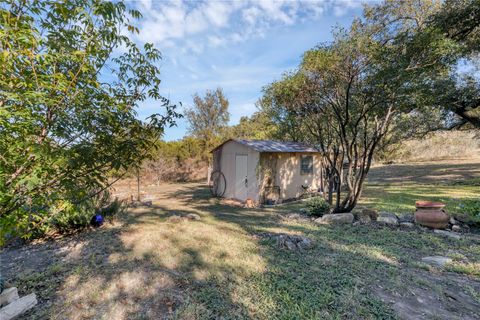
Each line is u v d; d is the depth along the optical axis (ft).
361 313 7.34
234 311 7.56
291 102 20.76
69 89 5.88
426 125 30.78
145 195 33.19
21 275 10.09
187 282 9.43
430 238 13.97
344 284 9.02
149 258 11.73
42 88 5.52
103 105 6.81
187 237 14.87
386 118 17.38
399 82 14.42
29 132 5.67
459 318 7.11
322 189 32.83
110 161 6.88
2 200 5.75
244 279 9.56
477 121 26.45
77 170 6.48
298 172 31.30
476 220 15.48
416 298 8.14
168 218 19.92
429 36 13.74
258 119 54.60
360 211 19.85
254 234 15.51
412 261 10.93
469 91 23.15
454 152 63.41
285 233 15.53
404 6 19.95
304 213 21.74
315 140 29.32
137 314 7.55
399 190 30.96
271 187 28.35
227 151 32.86
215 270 10.36
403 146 59.31
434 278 9.50
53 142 6.03
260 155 27.53
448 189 30.01
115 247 13.28
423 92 15.43
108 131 7.07
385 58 14.64
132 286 9.20
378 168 59.57
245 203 26.91
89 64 6.33
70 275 10.10
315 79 17.61
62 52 5.85
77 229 16.17
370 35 16.42
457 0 19.13
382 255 11.71
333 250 12.41
